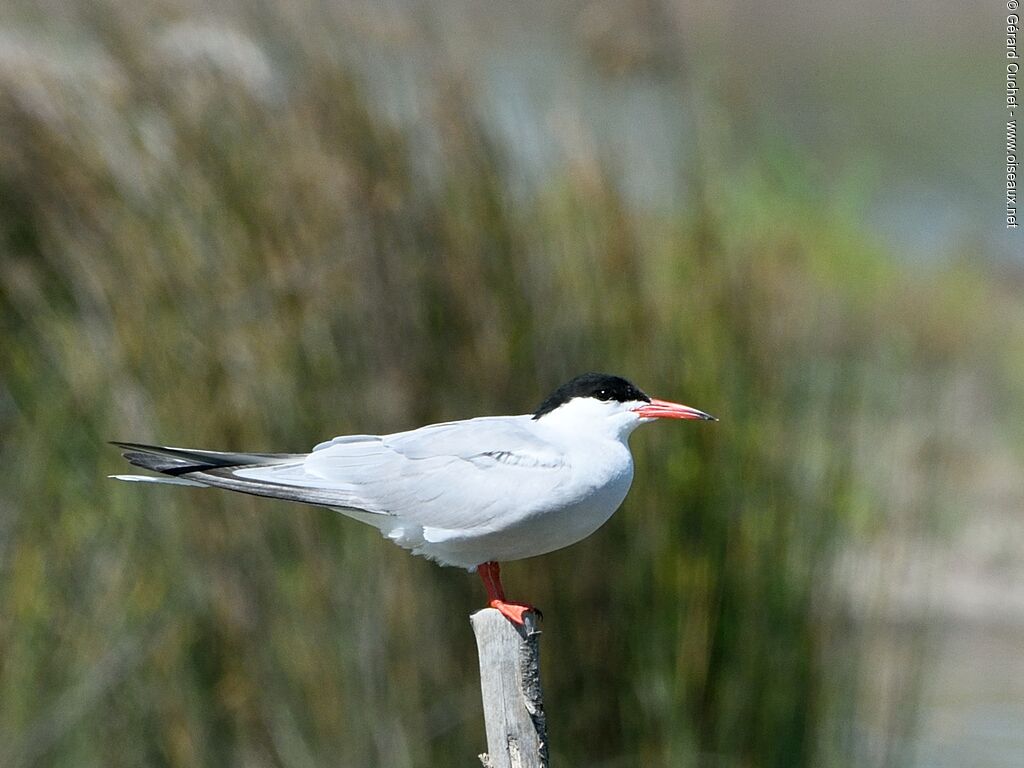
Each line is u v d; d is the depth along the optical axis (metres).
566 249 11.05
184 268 10.73
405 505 8.23
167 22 11.44
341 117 10.87
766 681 10.55
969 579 17.17
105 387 10.73
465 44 11.99
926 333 20.14
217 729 10.53
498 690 7.15
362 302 10.64
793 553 10.75
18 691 10.30
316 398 10.54
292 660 10.48
